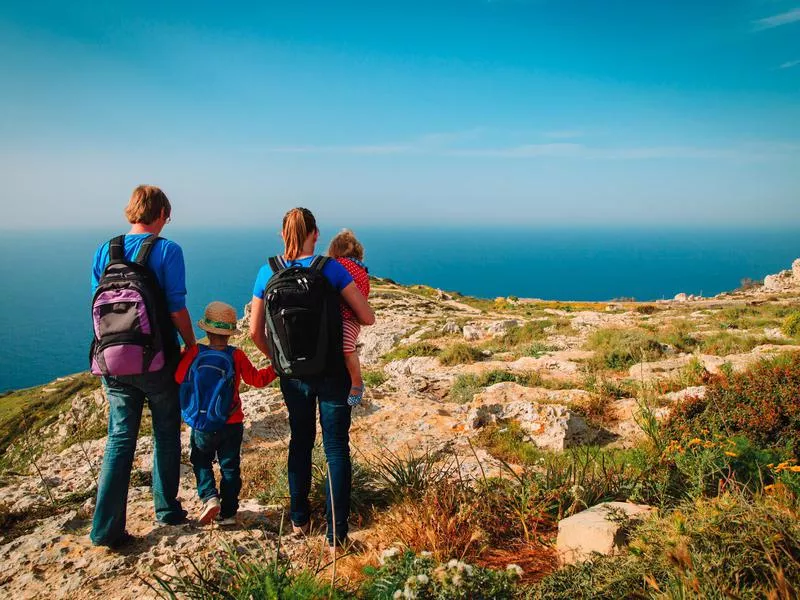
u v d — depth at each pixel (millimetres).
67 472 6430
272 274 3906
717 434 4793
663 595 2604
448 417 7984
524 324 24375
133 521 4285
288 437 7301
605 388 9359
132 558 3654
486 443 6879
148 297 3615
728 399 5520
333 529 3805
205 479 4152
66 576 3449
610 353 13805
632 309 35719
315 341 3662
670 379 9641
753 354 12609
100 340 3584
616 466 5141
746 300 38156
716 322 22609
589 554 3287
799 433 4859
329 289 3760
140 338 3557
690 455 4469
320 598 2795
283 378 3920
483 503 4250
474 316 38219
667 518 3387
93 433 13305
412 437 7098
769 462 4355
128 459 3836
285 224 3984
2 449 34562
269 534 4109
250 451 6773
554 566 3480
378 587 2836
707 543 2924
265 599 2752
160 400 3908
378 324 31219
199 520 4070
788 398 5160
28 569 3547
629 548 3096
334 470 3846
